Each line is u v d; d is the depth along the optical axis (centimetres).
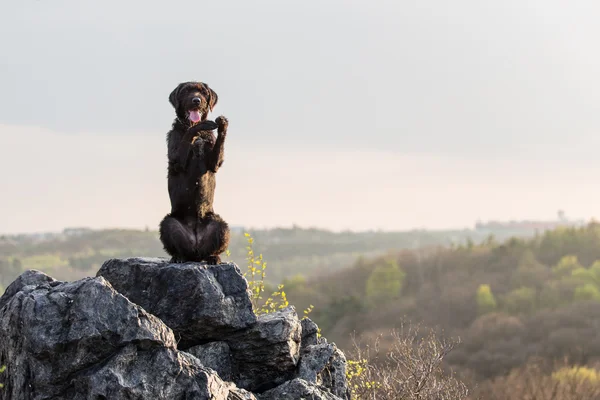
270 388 1169
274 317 1166
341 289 13725
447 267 13888
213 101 1242
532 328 8512
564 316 8881
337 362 1257
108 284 966
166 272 1115
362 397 1484
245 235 1500
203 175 1155
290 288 13800
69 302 962
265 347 1140
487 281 12475
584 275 11925
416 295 12206
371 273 14125
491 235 16000
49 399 941
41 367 941
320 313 10556
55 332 941
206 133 1161
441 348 1573
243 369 1162
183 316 1098
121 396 916
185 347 1132
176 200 1173
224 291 1124
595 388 4084
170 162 1168
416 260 14450
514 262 13375
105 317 943
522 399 3712
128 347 941
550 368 6216
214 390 958
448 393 1529
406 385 1494
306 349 1220
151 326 956
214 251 1173
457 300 11044
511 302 10612
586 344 7538
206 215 1194
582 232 14875
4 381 981
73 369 941
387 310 10975
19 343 967
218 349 1127
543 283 11769
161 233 1170
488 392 3803
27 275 1148
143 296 1116
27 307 962
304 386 1083
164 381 938
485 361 7350
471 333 8725
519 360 7219
